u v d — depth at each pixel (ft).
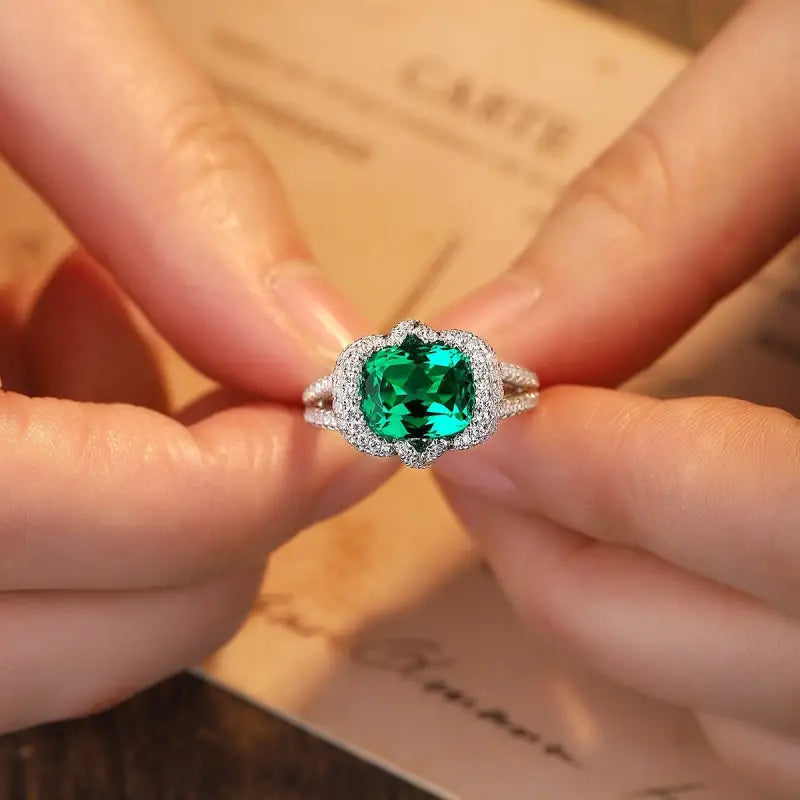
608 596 0.67
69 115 0.67
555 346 0.69
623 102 0.81
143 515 0.65
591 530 0.68
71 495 0.64
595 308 0.69
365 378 0.66
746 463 0.63
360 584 0.73
